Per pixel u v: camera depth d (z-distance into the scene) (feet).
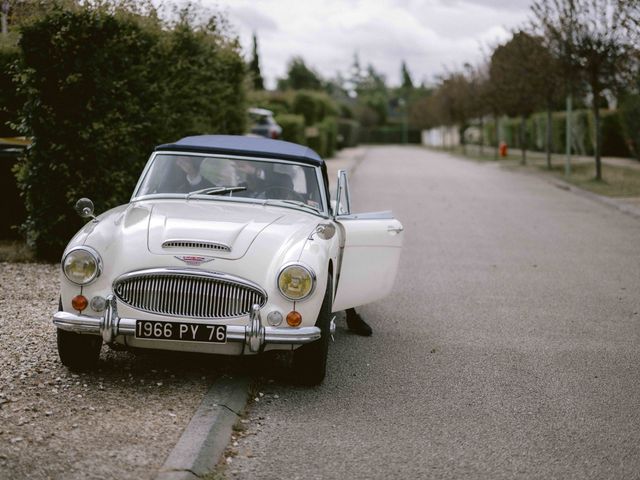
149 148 34.32
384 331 24.23
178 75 39.47
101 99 30.81
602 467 14.69
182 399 16.80
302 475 13.80
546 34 74.18
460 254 38.22
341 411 17.11
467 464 14.61
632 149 98.17
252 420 16.30
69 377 17.87
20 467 13.07
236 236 17.97
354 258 21.83
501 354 22.03
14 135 35.91
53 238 31.12
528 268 35.04
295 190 21.52
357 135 273.13
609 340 23.76
